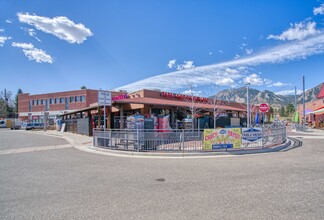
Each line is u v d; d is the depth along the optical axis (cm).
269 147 1274
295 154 1103
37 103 6331
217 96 3281
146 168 821
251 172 732
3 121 7050
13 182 650
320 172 721
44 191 562
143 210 433
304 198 486
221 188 564
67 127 3569
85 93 5491
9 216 415
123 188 577
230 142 1188
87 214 418
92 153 1242
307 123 4194
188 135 1191
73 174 739
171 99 2645
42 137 2564
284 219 386
